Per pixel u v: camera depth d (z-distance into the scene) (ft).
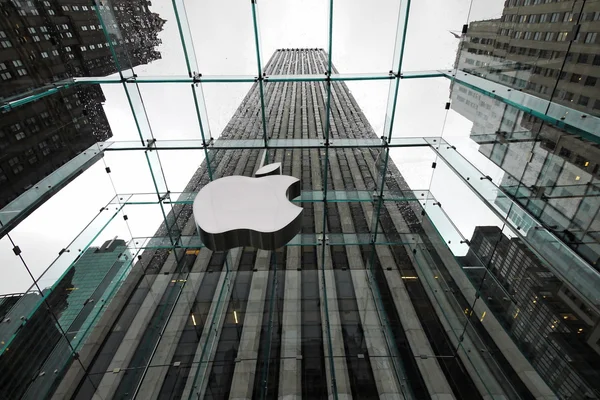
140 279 23.73
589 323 11.39
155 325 21.22
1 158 14.69
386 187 23.00
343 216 25.34
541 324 13.48
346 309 22.06
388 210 23.98
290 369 18.83
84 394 17.44
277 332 20.88
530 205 13.99
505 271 15.69
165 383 18.35
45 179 17.03
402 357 19.31
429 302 22.36
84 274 19.45
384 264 24.67
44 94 17.10
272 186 15.01
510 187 15.25
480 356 17.52
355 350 19.71
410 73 18.66
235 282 24.17
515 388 14.85
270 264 25.26
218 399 17.49
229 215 13.04
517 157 14.69
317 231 25.30
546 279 13.19
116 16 17.94
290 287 23.72
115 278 22.11
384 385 17.88
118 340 19.99
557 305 12.72
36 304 16.08
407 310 21.95
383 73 18.95
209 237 12.25
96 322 19.70
